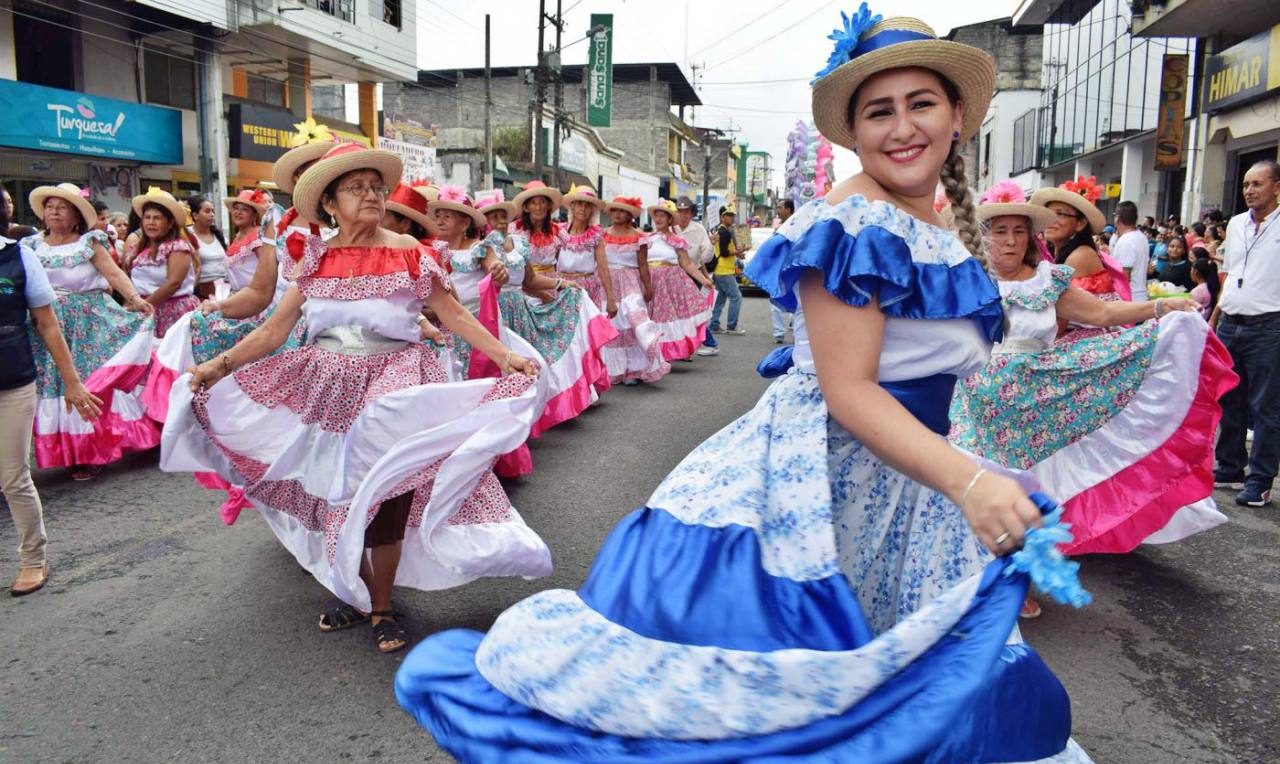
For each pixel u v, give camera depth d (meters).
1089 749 2.96
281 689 3.35
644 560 1.60
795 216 1.78
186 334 5.77
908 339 1.72
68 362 4.32
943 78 1.76
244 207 8.02
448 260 3.99
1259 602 4.18
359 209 3.57
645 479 6.21
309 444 3.73
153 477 6.30
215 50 21.31
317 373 3.70
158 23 20.22
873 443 1.60
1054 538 1.40
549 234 8.53
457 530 3.61
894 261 1.65
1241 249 5.66
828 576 1.60
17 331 4.15
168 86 21.52
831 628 1.54
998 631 1.41
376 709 3.21
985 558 1.85
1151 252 15.15
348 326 3.68
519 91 49.44
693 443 7.29
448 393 3.59
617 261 10.04
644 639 1.50
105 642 3.73
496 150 41.69
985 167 42.97
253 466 3.80
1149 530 4.18
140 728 3.08
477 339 3.73
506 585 4.34
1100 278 4.93
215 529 5.18
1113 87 26.38
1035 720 1.60
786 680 1.42
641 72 56.19
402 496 3.66
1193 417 4.11
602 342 7.85
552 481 6.16
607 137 56.72
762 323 17.50
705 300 12.29
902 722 1.39
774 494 1.71
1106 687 3.38
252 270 8.09
